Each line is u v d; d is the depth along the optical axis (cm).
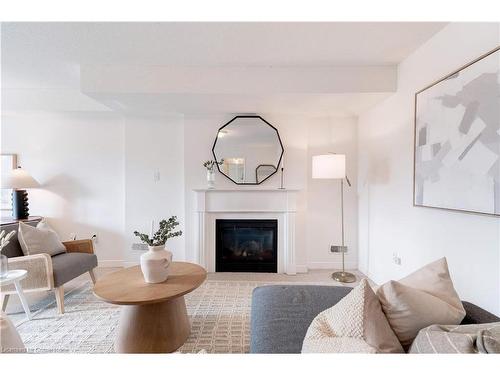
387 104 273
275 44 217
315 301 157
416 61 222
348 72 259
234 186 347
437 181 188
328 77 260
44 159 356
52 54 234
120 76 257
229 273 338
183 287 176
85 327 208
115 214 361
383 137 282
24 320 218
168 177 355
